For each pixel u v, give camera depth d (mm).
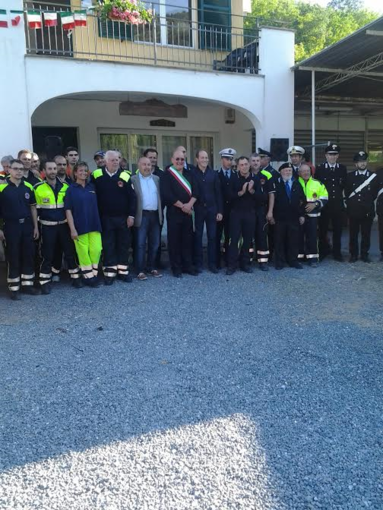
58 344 4086
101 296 5496
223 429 2789
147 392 3236
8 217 5320
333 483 2330
